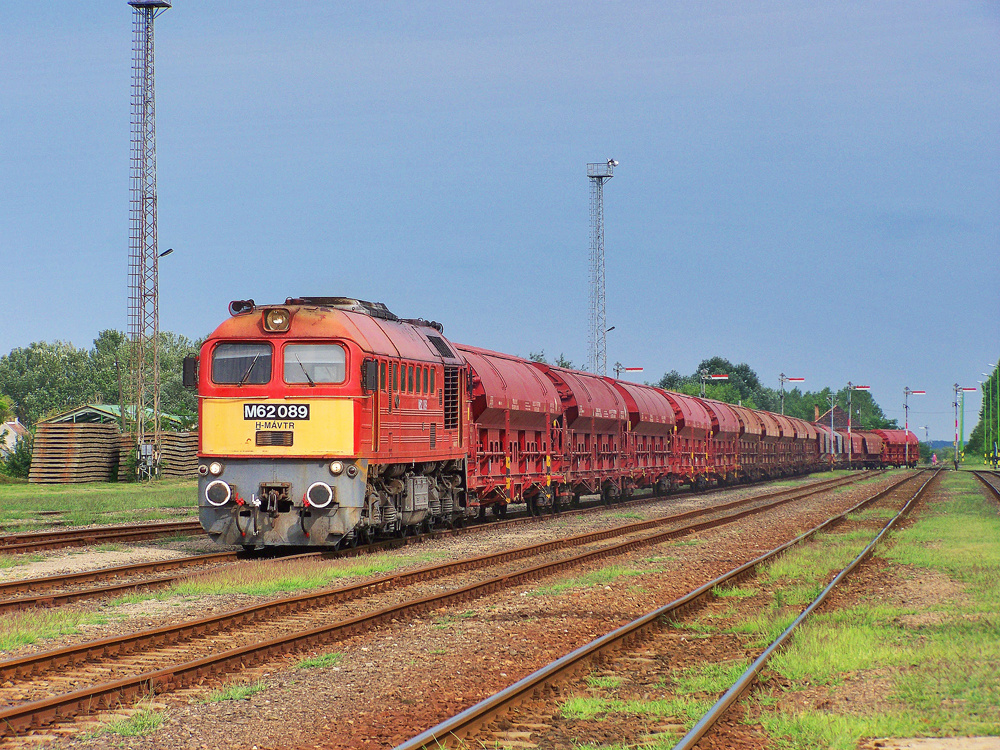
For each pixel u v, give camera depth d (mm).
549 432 68812
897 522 62688
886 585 35469
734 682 20578
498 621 27938
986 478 151125
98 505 76125
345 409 40750
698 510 69875
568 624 27547
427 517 51062
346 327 41594
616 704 19188
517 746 16656
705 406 116812
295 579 34031
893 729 17172
